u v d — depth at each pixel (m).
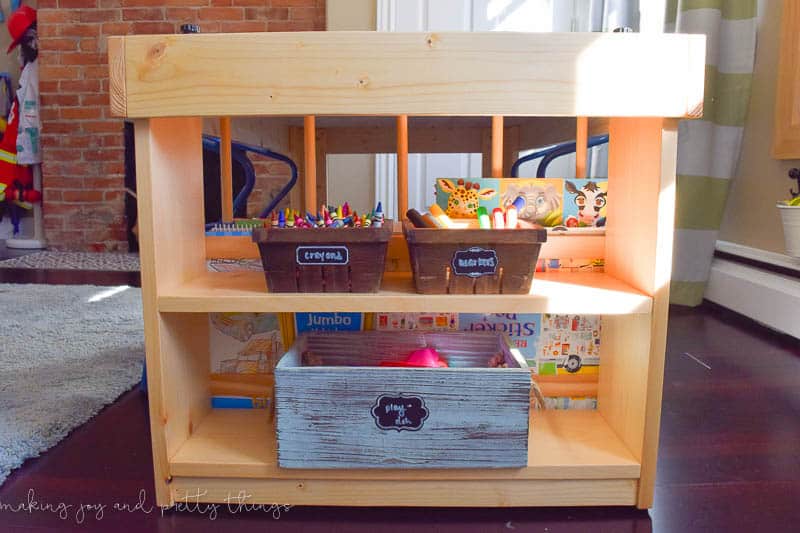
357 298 0.92
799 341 1.90
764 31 2.36
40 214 4.02
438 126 2.08
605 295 0.94
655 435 0.96
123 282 2.86
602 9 3.11
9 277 2.99
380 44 0.86
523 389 0.93
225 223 1.23
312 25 3.67
